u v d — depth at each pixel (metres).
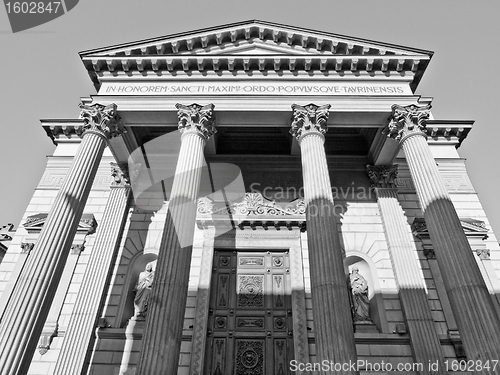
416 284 19.00
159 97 19.64
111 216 21.61
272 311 19.05
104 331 18.16
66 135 26.14
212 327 18.52
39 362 17.58
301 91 20.41
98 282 19.22
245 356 17.73
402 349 17.61
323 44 22.19
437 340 17.19
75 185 16.50
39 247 14.48
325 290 13.43
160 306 13.13
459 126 25.16
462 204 23.20
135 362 17.42
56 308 19.11
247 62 20.98
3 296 19.50
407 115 19.02
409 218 22.48
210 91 20.38
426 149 17.97
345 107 19.41
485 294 13.70
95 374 17.05
